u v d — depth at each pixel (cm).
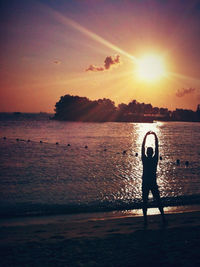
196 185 1736
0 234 722
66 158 3331
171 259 450
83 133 8938
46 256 493
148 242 548
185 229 644
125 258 468
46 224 878
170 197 1385
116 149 4550
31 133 8581
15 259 481
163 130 12644
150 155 710
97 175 2136
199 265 421
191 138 7519
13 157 3403
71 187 1669
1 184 1756
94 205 1234
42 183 1798
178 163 2947
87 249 525
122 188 1642
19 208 1187
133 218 904
